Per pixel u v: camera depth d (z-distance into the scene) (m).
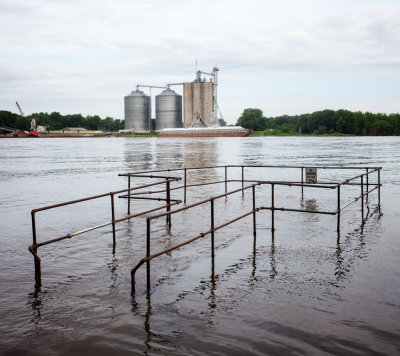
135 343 5.73
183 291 7.62
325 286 7.80
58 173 33.91
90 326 6.23
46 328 6.16
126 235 11.98
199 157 58.19
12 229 12.92
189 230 12.57
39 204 17.97
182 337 5.89
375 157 56.81
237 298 7.26
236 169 35.47
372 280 8.11
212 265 9.13
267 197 19.48
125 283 8.06
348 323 6.27
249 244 10.89
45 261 9.52
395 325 6.20
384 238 11.42
